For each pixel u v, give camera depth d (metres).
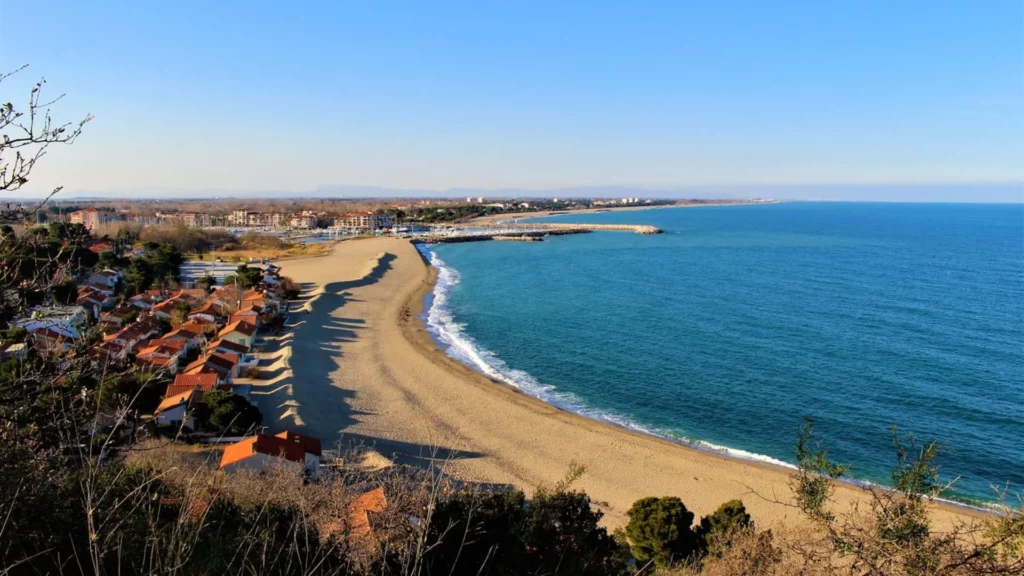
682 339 59.56
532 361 52.44
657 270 111.69
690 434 37.69
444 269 113.38
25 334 6.88
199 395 31.44
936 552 6.10
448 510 10.86
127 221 142.25
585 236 194.00
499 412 39.66
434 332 62.22
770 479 31.22
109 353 7.64
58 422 6.84
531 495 28.33
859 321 67.69
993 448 34.66
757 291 87.81
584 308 75.19
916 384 45.72
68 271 7.23
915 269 112.94
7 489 6.42
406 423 36.88
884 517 6.46
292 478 15.33
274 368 45.41
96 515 7.10
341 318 65.19
